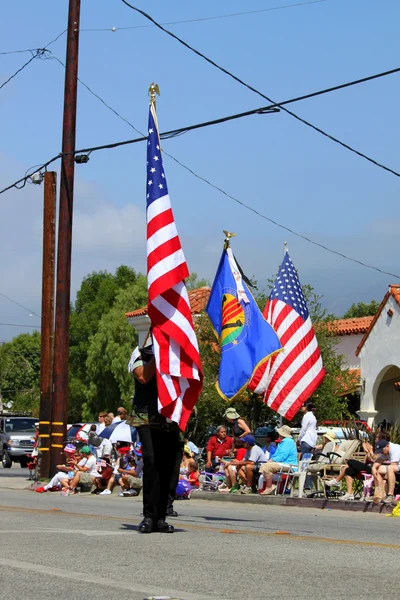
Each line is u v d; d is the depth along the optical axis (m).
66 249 28.58
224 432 26.14
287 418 25.00
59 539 10.76
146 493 11.76
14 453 47.00
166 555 9.48
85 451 25.12
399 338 37.84
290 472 21.81
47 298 29.36
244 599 6.97
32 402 100.56
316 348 25.61
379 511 18.89
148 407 11.68
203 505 20.88
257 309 22.23
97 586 7.41
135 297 80.94
